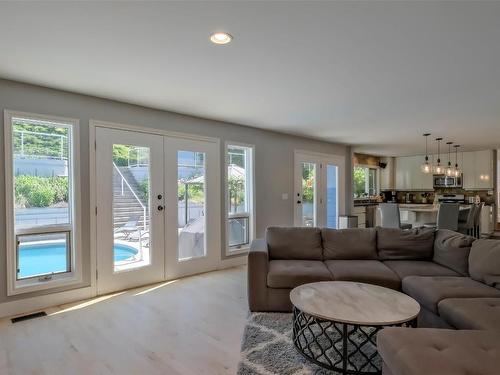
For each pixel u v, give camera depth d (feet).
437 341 5.09
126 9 6.07
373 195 31.27
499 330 5.72
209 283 13.14
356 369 6.47
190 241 14.47
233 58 8.33
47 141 10.75
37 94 10.30
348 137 20.18
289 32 6.99
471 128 17.31
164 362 7.19
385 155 30.25
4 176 9.75
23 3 5.83
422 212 22.57
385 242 11.60
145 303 10.84
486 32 6.97
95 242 11.59
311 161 20.67
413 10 6.11
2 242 9.77
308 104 12.62
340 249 11.57
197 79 9.82
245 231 17.01
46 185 10.76
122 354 7.54
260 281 9.94
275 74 9.46
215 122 15.39
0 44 7.45
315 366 6.86
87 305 10.69
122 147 12.30
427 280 8.82
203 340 8.20
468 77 9.76
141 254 12.85
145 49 7.78
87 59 8.32
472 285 8.39
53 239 10.88
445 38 7.25
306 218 20.39
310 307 6.81
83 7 5.99
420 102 12.41
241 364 6.96
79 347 7.89
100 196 11.71
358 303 7.06
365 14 6.27
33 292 10.32
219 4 5.92
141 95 11.39
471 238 9.93
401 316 6.33
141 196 12.84
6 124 9.74
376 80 9.99
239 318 9.55
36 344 8.05
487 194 27.17
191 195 14.48
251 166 17.03
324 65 8.82
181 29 6.84
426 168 21.36
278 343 7.86
